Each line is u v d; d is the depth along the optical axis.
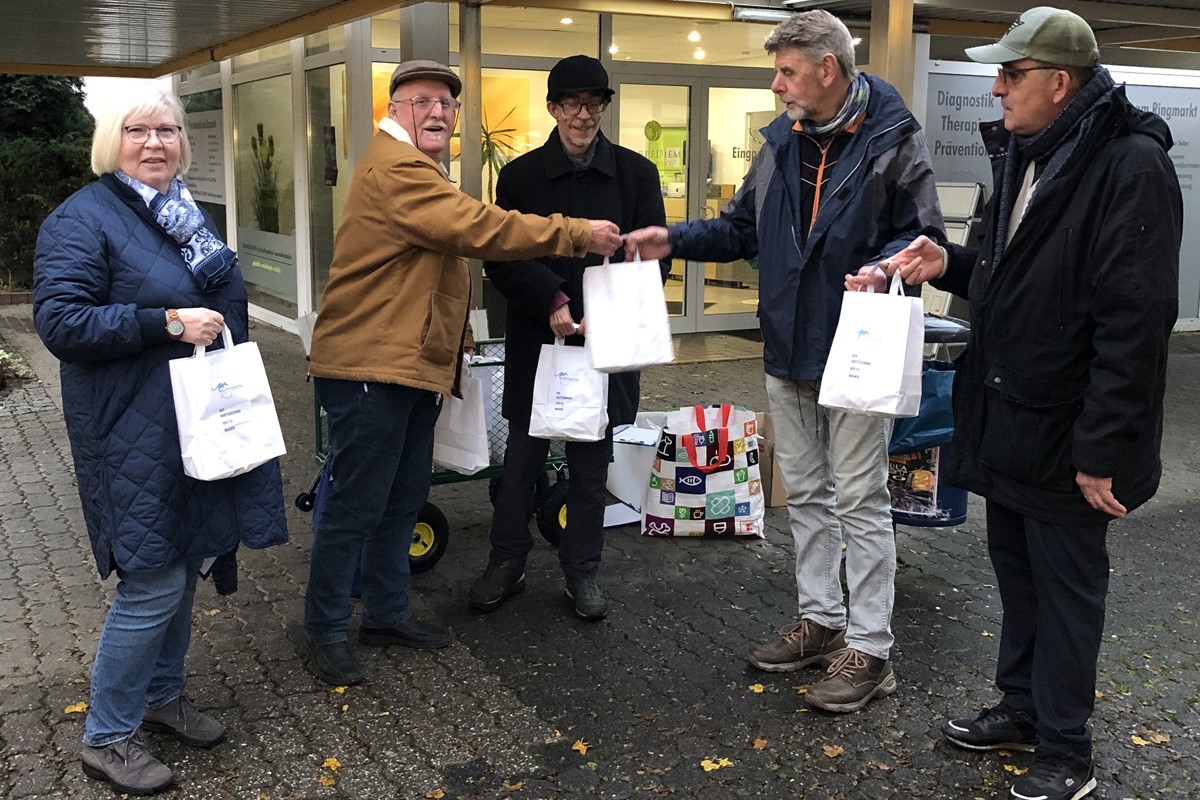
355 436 3.55
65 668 3.83
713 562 4.95
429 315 3.51
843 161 3.44
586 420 3.94
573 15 9.81
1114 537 5.38
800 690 3.72
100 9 7.30
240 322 3.12
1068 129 2.82
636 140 10.26
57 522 5.50
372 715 3.53
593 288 3.57
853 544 3.58
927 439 4.27
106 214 2.88
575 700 3.64
